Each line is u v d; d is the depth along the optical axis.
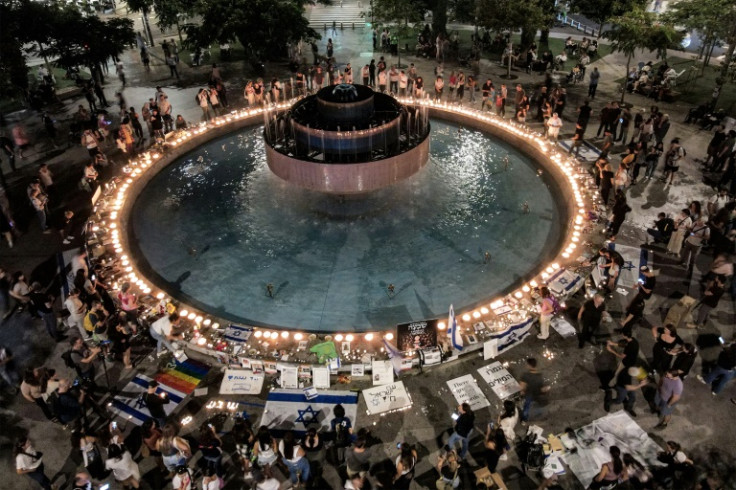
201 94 27.89
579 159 23.72
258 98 29.20
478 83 33.28
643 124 22.08
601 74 34.31
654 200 20.88
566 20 47.88
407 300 15.98
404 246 18.22
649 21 27.41
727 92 30.41
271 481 10.29
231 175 23.02
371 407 13.02
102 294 15.30
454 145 25.17
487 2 33.59
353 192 19.52
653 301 15.98
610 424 12.48
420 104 28.64
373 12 37.84
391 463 11.81
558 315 15.49
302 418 12.77
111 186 21.12
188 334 14.41
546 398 12.98
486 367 14.02
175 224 19.84
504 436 11.02
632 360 12.27
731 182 21.02
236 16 33.72
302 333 14.27
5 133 27.23
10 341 15.23
